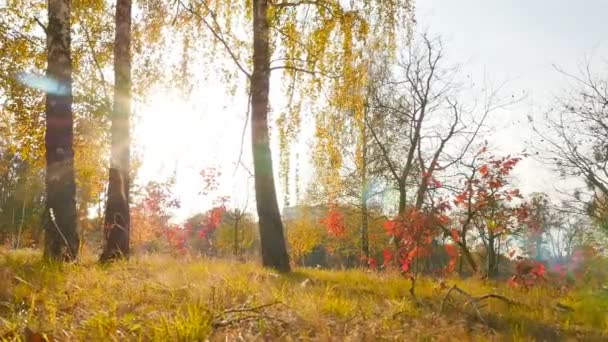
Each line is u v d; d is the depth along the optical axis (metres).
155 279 6.21
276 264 9.55
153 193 18.47
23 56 12.70
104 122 14.02
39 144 13.51
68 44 8.52
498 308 5.99
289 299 5.24
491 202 11.35
